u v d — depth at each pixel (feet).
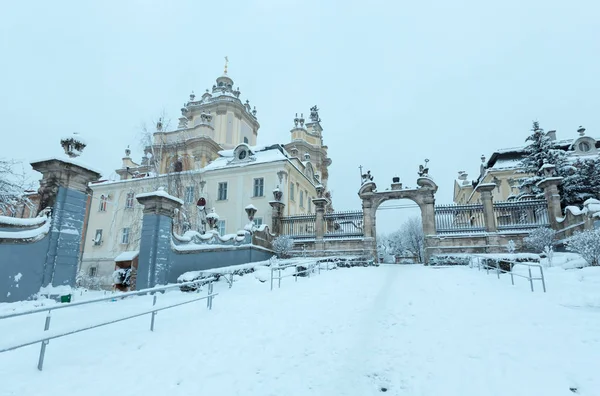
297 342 18.29
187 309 26.16
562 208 68.90
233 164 103.50
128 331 20.20
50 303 27.66
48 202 31.81
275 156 100.68
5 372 13.88
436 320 21.25
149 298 33.60
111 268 102.22
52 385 13.04
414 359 15.44
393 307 25.11
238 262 57.98
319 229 75.51
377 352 16.46
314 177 129.70
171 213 42.16
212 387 13.26
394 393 12.67
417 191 71.10
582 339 16.51
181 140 119.44
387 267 60.49
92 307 27.91
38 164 32.68
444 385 13.02
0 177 47.55
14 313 13.12
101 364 15.24
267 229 72.54
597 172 67.82
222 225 96.32
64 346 17.30
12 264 27.84
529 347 15.97
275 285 37.68
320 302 27.81
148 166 106.32
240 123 144.25
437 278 39.04
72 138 34.24
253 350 17.24
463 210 68.64
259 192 96.07
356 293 31.32
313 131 172.04
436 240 66.64
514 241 61.82
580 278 29.81
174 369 14.96
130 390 12.92
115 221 106.42
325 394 12.66
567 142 119.44
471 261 52.42
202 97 152.56
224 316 23.95
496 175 116.67
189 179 80.43
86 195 35.09
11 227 28.32
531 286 28.30
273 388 13.16
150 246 38.96
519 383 12.78
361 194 74.95
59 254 31.17
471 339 17.49
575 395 11.85
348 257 68.13
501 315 21.56
